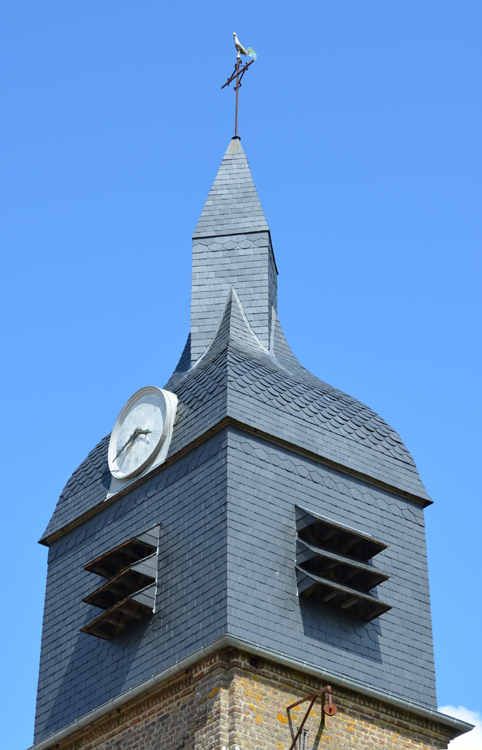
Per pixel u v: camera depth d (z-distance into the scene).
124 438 39.53
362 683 34.25
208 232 44.56
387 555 37.41
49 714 37.28
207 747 31.62
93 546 38.75
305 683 33.53
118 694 34.88
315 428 37.81
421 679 36.00
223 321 41.62
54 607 39.41
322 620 34.81
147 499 37.56
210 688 32.38
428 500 39.25
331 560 35.25
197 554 34.78
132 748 34.03
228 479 34.94
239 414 36.12
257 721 32.06
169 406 38.25
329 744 33.16
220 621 32.91
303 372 41.16
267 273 43.22
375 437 39.38
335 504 36.88
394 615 36.56
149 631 35.12
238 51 49.62
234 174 46.66
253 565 34.09
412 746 34.91
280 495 35.78
